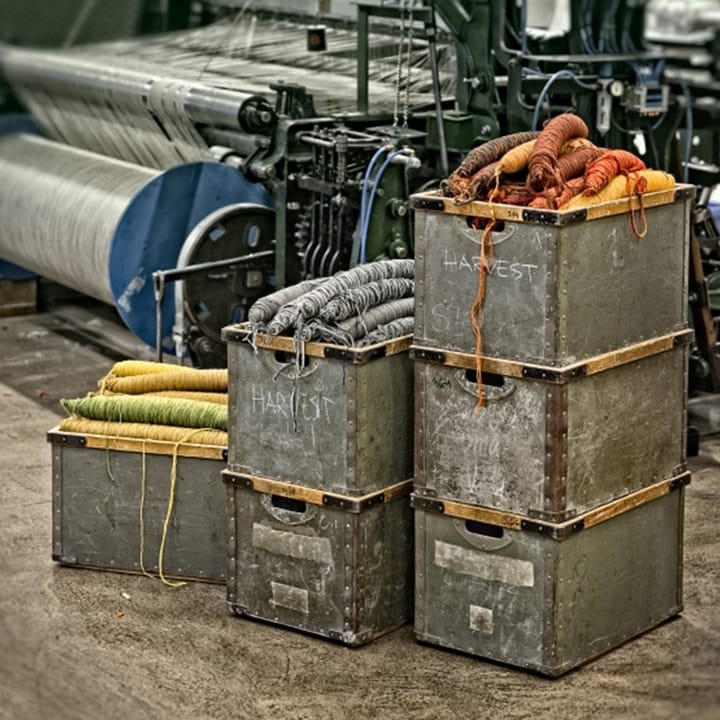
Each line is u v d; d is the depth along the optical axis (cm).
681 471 546
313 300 524
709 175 832
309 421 528
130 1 1236
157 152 972
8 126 1088
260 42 1038
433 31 795
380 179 759
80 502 606
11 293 1048
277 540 545
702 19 860
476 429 508
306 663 526
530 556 505
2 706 500
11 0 1200
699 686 505
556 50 826
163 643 544
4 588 592
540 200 486
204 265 802
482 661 525
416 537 529
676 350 534
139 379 618
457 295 503
